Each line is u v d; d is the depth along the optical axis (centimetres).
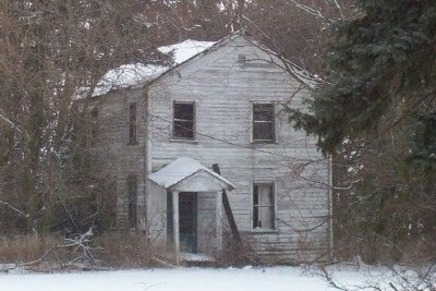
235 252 3506
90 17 3484
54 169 3431
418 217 1588
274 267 3494
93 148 3594
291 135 3756
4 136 3472
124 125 3691
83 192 3506
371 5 959
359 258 2691
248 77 3753
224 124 3731
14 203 3475
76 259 3334
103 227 3581
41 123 3459
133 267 3381
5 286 2697
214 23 4572
